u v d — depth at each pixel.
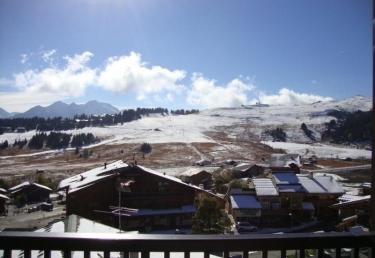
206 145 184.62
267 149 178.50
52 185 86.88
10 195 74.56
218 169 104.38
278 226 47.59
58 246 3.20
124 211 42.56
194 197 48.56
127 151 176.50
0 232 3.29
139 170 46.62
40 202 72.62
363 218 33.28
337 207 43.72
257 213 47.44
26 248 3.21
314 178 53.22
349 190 60.19
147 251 3.20
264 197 48.31
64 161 162.75
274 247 3.29
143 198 46.50
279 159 77.25
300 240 3.31
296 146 192.62
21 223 49.69
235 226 45.19
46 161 165.88
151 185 47.03
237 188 53.06
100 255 7.30
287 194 48.22
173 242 3.20
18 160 173.00
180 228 45.75
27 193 74.50
